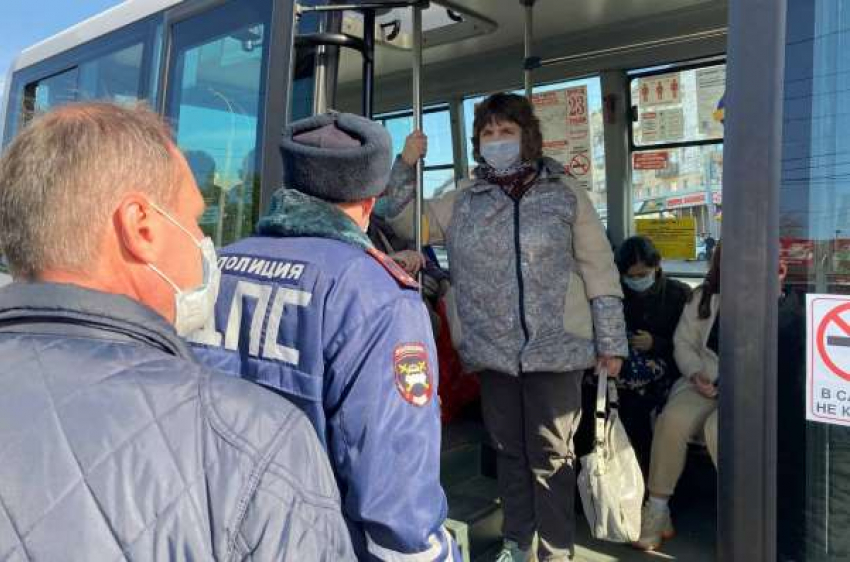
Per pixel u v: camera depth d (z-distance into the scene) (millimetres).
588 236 2648
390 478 1407
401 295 1540
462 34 3953
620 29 3877
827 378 1441
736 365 1534
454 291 2785
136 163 966
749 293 1530
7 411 829
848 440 1415
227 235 2771
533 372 2631
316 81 2479
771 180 1525
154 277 1007
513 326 2604
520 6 3607
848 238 1447
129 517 801
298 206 1662
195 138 2996
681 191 4047
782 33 1534
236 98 2793
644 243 3611
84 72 3951
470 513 3043
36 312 911
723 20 3598
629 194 4223
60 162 920
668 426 3072
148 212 979
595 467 2750
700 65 3900
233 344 1609
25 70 4516
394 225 2801
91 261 937
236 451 885
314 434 982
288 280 1561
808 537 1450
